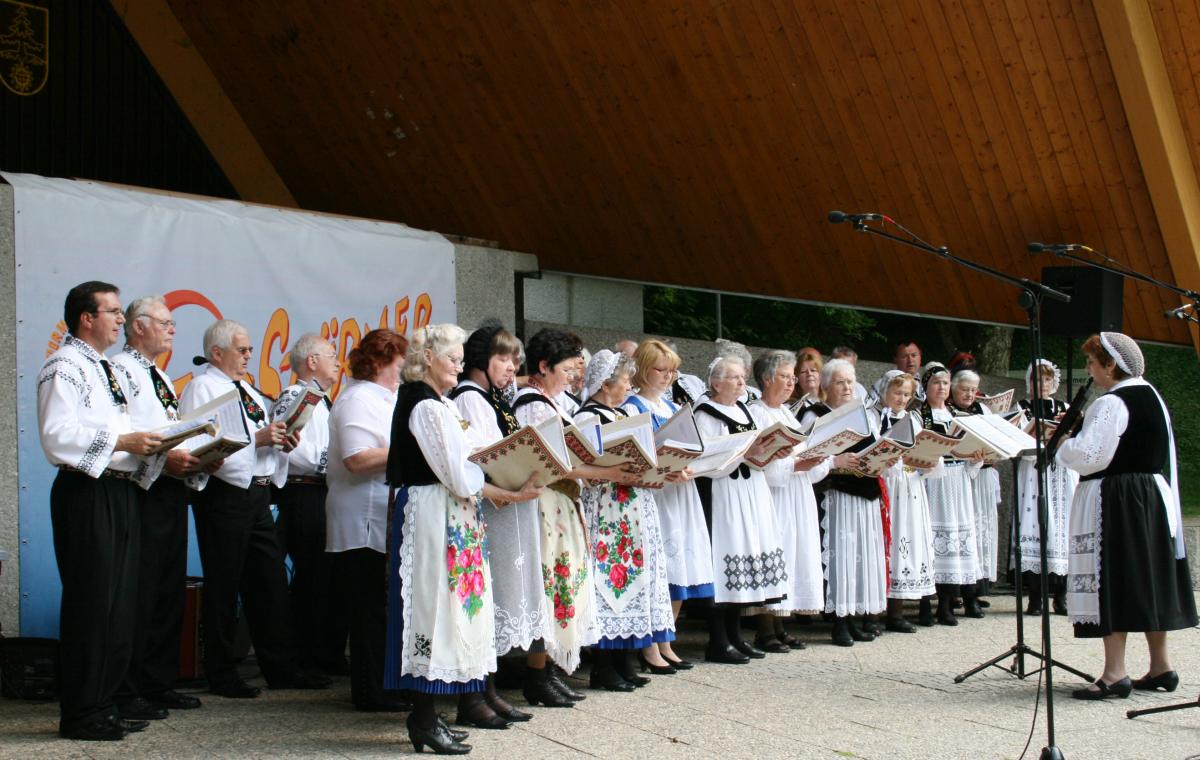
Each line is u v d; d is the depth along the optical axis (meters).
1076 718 5.61
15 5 9.59
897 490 8.09
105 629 4.95
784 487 7.30
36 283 6.72
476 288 9.45
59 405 4.82
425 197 11.05
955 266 9.71
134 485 5.09
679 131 9.58
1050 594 9.13
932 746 5.06
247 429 5.40
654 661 6.58
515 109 9.95
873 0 8.17
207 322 7.52
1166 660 6.23
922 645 7.58
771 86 8.95
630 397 6.54
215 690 5.91
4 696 5.82
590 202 10.46
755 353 11.09
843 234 9.83
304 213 8.58
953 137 8.80
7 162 9.56
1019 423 8.55
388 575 4.82
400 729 5.20
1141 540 5.94
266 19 10.09
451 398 5.34
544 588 5.40
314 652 6.43
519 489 5.06
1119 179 8.63
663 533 6.58
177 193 8.09
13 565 6.50
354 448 5.46
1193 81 7.95
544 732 5.17
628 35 9.05
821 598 7.33
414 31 9.68
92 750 4.79
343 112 10.55
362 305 8.43
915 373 9.34
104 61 10.15
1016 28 8.04
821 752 4.93
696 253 10.51
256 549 6.07
